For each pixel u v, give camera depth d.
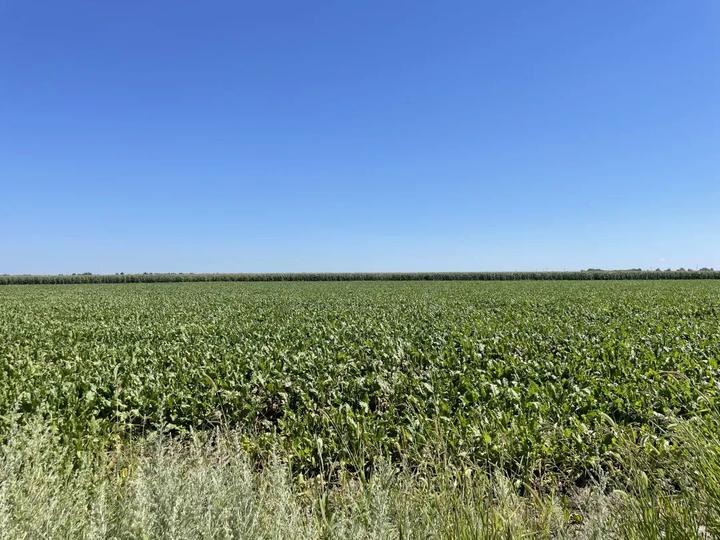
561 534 3.57
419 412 7.37
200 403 7.86
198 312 24.98
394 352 11.34
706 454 4.10
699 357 10.61
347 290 49.44
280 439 6.43
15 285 73.12
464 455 5.54
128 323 19.80
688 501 3.69
